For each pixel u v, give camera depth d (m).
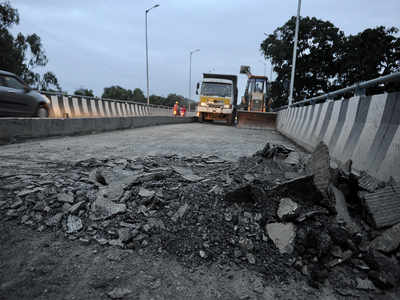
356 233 2.00
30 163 3.81
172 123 17.03
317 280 1.67
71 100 14.45
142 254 1.84
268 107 20.36
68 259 1.75
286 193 2.38
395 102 2.86
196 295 1.51
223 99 18.55
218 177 3.03
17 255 1.75
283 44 27.12
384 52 23.77
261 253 1.89
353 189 2.55
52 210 2.28
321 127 5.71
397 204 2.10
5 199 2.41
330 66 27.36
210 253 1.87
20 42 26.91
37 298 1.41
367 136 3.28
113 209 2.27
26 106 8.48
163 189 2.70
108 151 5.15
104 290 1.50
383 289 1.62
